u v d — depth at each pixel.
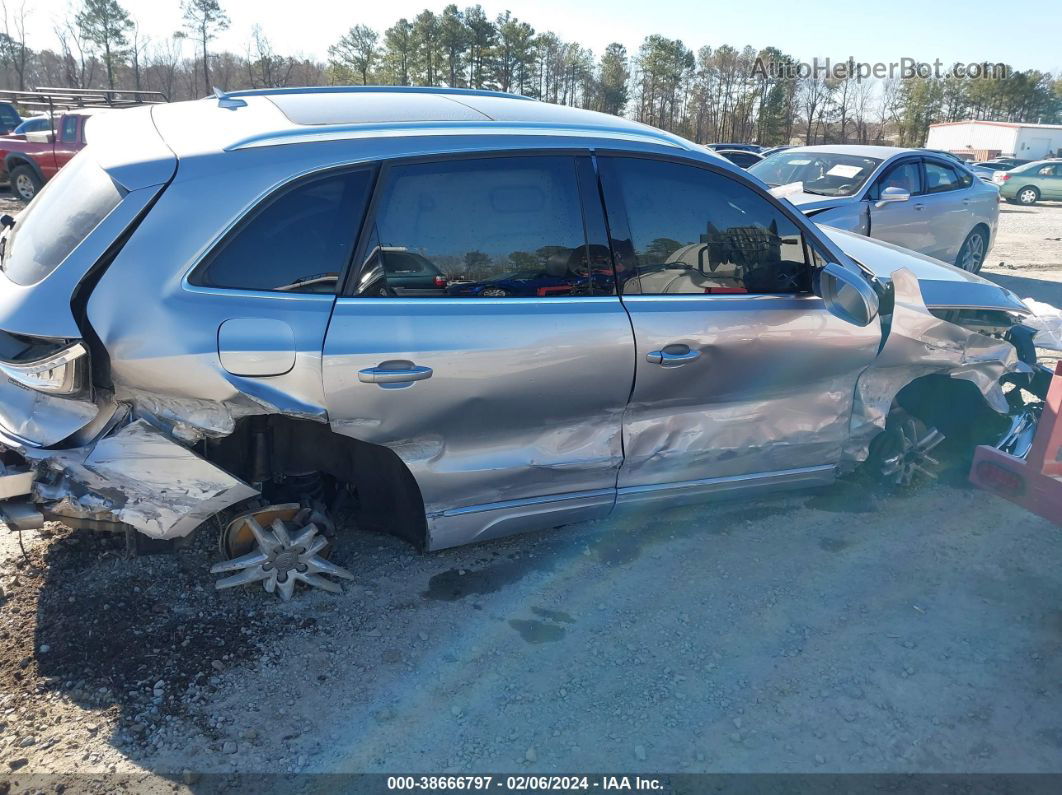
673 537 3.84
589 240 3.19
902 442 4.15
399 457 3.05
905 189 8.79
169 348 2.63
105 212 2.66
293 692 2.77
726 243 3.44
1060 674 2.99
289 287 2.79
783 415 3.68
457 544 3.28
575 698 2.80
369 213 2.88
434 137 3.00
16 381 2.62
